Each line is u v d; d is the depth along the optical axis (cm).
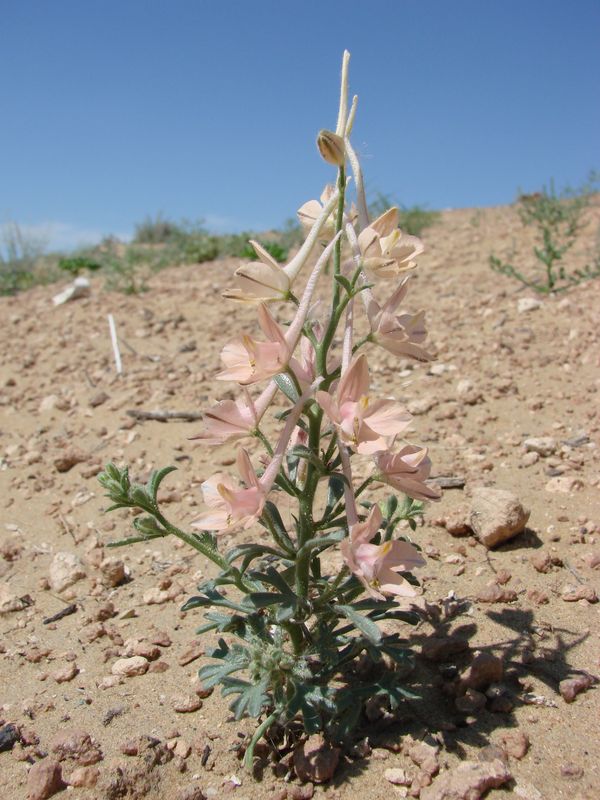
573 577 22
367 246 15
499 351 41
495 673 18
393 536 19
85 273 94
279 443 14
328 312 16
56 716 19
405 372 40
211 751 17
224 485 14
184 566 25
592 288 51
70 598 24
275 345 14
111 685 20
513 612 21
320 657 16
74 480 32
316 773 16
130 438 35
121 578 25
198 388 40
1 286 92
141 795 16
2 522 30
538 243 73
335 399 14
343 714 17
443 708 18
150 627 22
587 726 17
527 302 48
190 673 20
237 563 25
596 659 19
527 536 24
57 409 40
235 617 17
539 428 32
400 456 15
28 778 16
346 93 16
